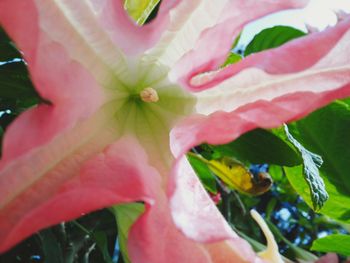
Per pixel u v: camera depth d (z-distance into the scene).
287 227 0.55
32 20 0.14
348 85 0.17
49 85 0.15
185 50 0.19
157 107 0.20
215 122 0.18
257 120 0.18
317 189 0.26
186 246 0.17
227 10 0.17
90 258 0.33
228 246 0.17
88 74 0.17
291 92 0.17
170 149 0.19
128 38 0.18
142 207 0.20
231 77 0.17
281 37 0.34
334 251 0.34
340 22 0.16
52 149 0.15
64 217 0.13
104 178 0.16
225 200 0.37
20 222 0.13
